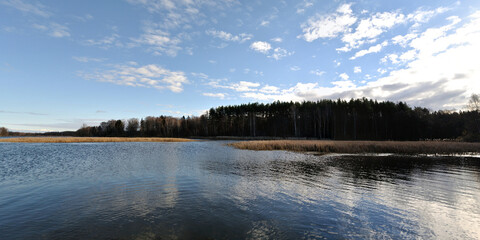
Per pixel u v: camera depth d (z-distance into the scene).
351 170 17.59
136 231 6.98
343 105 90.19
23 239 6.42
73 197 10.48
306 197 10.61
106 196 10.63
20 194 10.90
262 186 12.59
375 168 18.53
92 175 15.50
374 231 7.23
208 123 121.00
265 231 7.07
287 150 35.34
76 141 62.69
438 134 71.19
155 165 20.02
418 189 12.22
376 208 9.29
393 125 78.88
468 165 20.52
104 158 25.12
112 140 68.44
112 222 7.64
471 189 12.29
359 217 8.33
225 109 120.62
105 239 6.47
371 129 86.06
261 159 24.22
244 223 7.65
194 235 6.76
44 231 6.95
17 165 19.88
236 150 35.94
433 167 19.30
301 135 97.00
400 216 8.51
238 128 112.94
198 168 18.42
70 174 15.87
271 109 108.19
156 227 7.28
